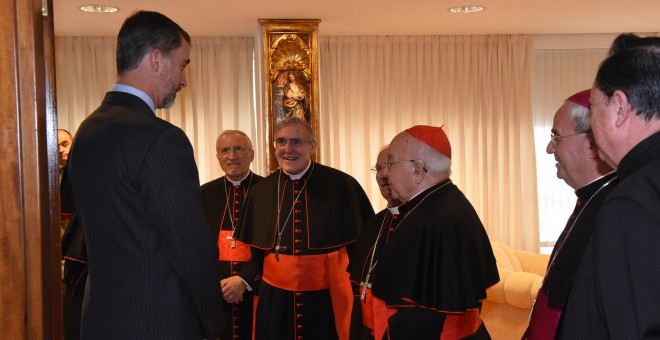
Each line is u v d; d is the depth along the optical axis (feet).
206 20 17.52
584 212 5.29
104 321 5.46
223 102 20.20
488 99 21.04
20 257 4.17
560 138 5.49
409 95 20.84
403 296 6.75
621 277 3.56
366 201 11.13
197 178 5.69
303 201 10.71
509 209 21.22
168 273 5.43
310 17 17.52
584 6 16.88
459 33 20.53
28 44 4.17
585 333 4.10
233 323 11.62
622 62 3.90
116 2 15.14
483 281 6.89
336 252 10.48
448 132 21.02
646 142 3.81
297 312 10.18
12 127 4.15
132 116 5.52
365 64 20.59
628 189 3.67
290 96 17.69
